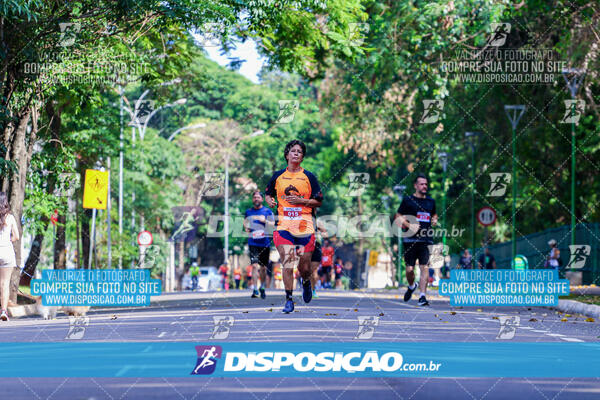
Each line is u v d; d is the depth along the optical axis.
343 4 26.53
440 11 32.97
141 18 21.48
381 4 33.78
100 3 21.06
